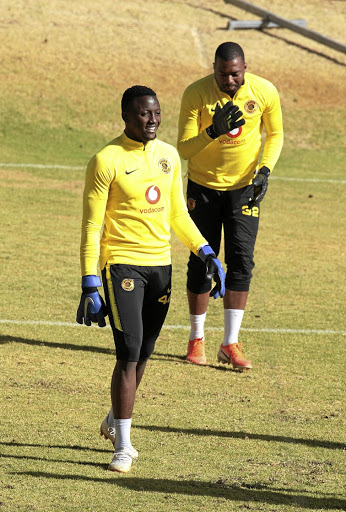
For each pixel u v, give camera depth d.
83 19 93.00
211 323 30.59
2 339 26.81
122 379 17.58
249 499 16.17
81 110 76.00
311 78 87.19
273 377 24.62
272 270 38.41
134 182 17.66
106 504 15.69
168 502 15.90
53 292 32.78
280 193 57.72
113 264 17.84
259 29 96.94
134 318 17.64
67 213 48.62
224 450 18.88
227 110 20.86
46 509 15.34
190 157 24.23
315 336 28.83
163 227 18.16
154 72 83.81
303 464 18.17
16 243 40.84
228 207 26.09
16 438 18.98
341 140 75.38
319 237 46.12
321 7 105.81
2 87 77.62
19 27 88.81
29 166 62.09
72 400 21.83
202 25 96.44
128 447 17.62
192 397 22.62
